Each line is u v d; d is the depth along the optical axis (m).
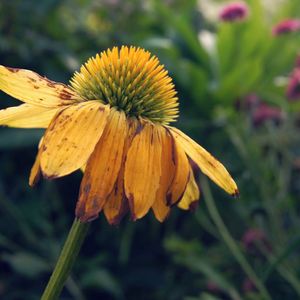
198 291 0.33
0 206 0.34
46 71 0.37
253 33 0.44
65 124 0.15
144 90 0.17
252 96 0.39
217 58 0.44
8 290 0.32
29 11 0.38
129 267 0.35
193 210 0.16
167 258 0.36
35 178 0.15
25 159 0.36
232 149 0.38
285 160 0.36
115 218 0.15
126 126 0.16
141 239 0.36
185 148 0.16
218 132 0.38
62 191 0.37
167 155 0.16
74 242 0.14
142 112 0.16
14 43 0.36
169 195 0.15
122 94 0.16
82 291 0.33
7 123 0.16
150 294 0.34
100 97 0.16
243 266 0.27
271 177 0.33
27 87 0.16
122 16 0.44
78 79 0.17
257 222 0.33
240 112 0.39
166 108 0.17
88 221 0.14
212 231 0.32
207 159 0.16
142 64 0.17
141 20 0.45
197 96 0.40
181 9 0.50
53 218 0.36
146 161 0.15
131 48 0.17
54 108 0.16
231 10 0.39
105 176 0.14
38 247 0.33
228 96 0.40
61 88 0.16
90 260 0.33
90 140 0.15
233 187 0.16
